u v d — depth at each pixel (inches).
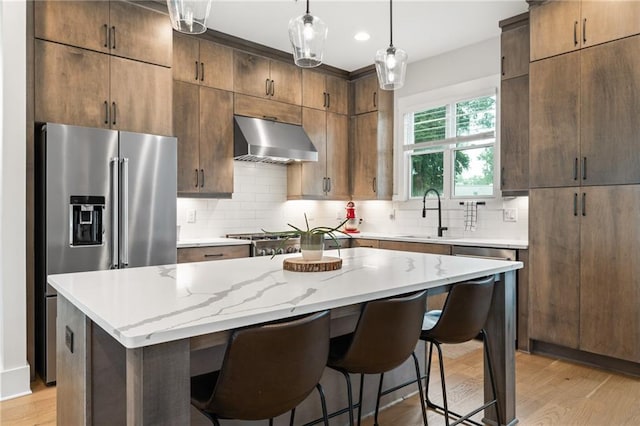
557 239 128.0
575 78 124.1
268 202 193.8
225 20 150.6
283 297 58.4
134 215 124.3
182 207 167.8
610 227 117.5
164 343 46.5
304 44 80.9
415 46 173.9
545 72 130.5
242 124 165.8
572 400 101.5
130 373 46.4
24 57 107.9
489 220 167.9
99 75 125.3
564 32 126.4
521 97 145.6
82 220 117.1
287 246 169.5
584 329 122.5
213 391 51.9
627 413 94.9
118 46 129.0
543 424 90.2
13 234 106.4
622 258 115.5
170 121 138.7
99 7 125.9
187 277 74.2
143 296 58.9
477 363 125.8
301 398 55.2
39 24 116.1
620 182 115.6
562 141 126.8
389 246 177.8
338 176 201.9
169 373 46.8
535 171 132.9
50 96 117.2
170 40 139.3
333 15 145.3
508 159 149.1
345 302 59.4
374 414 94.7
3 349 104.7
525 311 136.2
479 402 101.0
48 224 111.0
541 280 131.4
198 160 155.9
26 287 110.6
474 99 174.6
